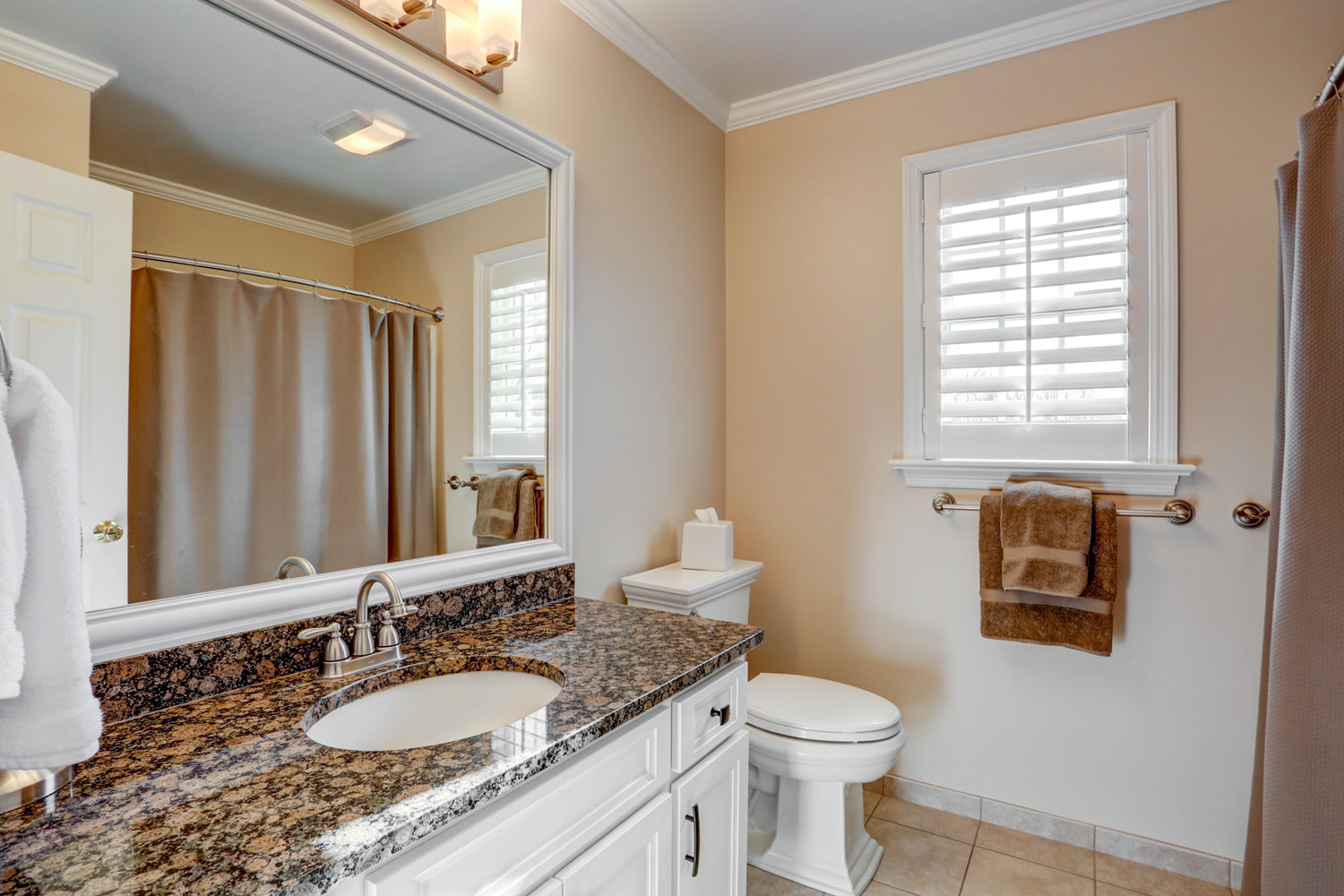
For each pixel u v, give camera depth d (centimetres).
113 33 94
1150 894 172
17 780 70
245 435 108
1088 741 193
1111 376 189
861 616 226
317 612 117
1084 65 192
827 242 232
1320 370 112
